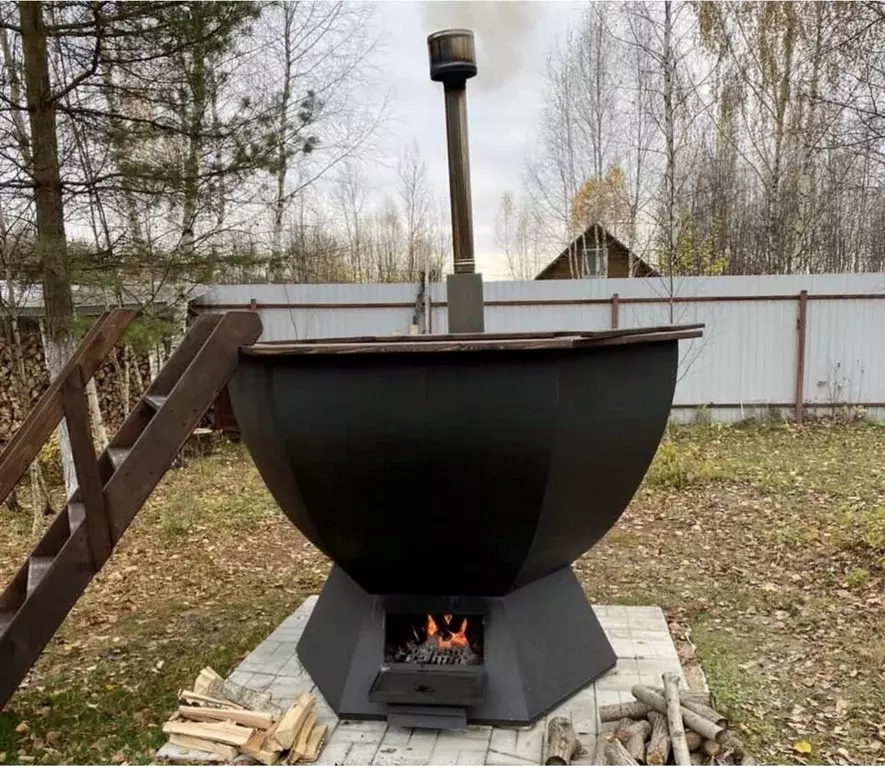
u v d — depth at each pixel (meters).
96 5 4.50
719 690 2.79
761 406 8.52
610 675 2.71
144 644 3.39
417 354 1.96
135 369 8.70
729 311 8.39
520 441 1.98
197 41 4.78
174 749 2.33
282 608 3.79
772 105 11.69
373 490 2.12
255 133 5.46
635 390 2.25
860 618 3.41
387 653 2.52
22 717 2.70
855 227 16.17
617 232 15.54
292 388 2.11
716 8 10.95
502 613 2.43
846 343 8.32
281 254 5.87
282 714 2.42
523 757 2.19
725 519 5.16
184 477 6.95
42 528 5.34
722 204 14.49
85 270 4.86
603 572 4.22
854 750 2.38
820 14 9.16
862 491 5.59
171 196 5.26
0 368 8.03
